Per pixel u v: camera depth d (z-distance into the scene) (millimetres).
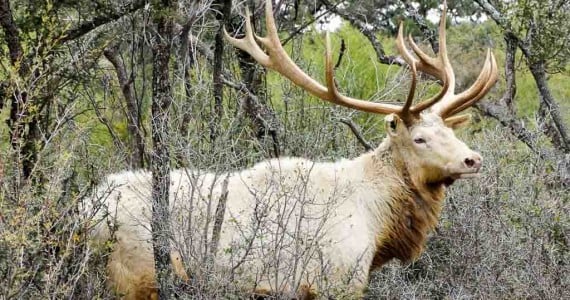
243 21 14164
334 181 10359
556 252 11117
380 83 16172
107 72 15391
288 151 13125
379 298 10828
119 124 14133
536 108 20438
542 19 15492
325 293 9547
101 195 9891
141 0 12109
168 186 9383
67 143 10555
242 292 9531
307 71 14844
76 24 12141
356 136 12914
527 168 12367
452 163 10133
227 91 14203
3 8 10570
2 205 8219
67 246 8344
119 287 9742
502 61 21516
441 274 11133
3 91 10352
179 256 9617
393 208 10453
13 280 7949
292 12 17594
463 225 11180
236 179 10219
